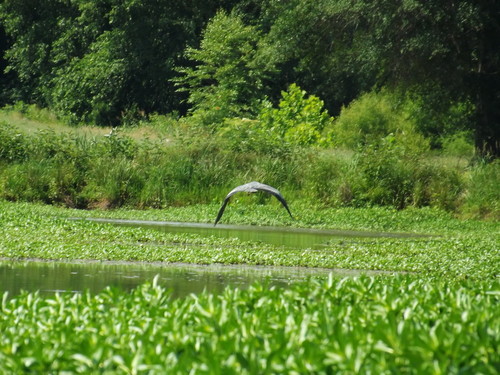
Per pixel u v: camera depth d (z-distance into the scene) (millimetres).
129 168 82188
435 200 81438
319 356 15203
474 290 25359
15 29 162500
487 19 90938
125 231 55812
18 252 44094
